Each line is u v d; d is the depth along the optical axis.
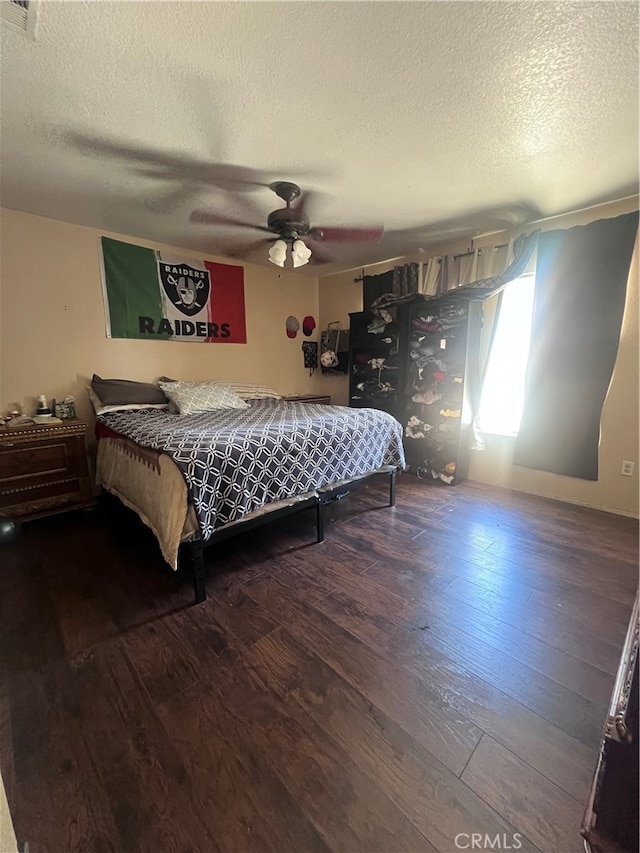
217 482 1.89
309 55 1.35
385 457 2.99
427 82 1.50
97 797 1.04
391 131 1.83
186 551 1.87
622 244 2.65
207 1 1.14
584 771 1.10
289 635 1.65
